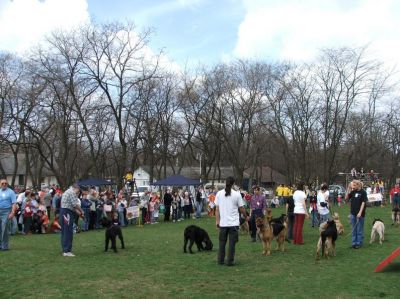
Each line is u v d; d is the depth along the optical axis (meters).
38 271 9.09
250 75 43.59
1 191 12.28
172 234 17.27
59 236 16.75
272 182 72.81
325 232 10.48
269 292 7.23
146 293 7.23
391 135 53.03
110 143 49.34
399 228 17.33
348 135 53.94
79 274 8.75
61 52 45.12
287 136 50.94
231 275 8.57
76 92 34.56
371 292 7.21
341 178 59.22
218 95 43.56
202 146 53.44
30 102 36.56
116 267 9.52
